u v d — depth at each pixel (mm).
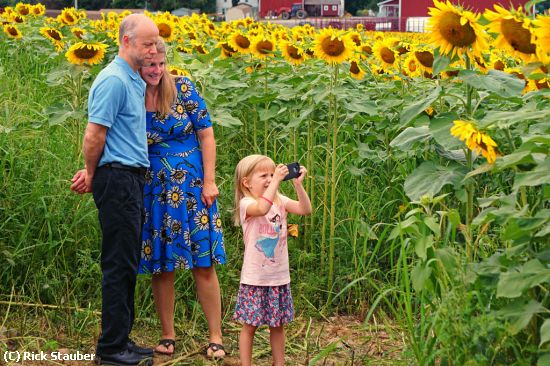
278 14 63281
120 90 4836
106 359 5047
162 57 5078
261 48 7805
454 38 4688
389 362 5137
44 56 11234
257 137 8562
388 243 6703
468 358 3982
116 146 4887
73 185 5027
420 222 4578
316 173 7594
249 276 4965
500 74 4914
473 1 32406
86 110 6660
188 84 5340
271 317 4957
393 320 6059
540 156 4148
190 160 5344
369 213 6852
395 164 7230
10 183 6246
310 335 5805
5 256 5938
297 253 6734
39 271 5914
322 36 6418
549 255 3857
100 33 11398
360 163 7770
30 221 6047
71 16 13055
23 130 6863
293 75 7820
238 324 5914
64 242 6195
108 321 4988
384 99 7742
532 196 5223
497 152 4367
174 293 5812
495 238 5668
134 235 4945
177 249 5305
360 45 8992
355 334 5812
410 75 7371
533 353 3945
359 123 7715
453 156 5355
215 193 5375
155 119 5246
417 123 5871
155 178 5297
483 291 4367
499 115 4074
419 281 4293
